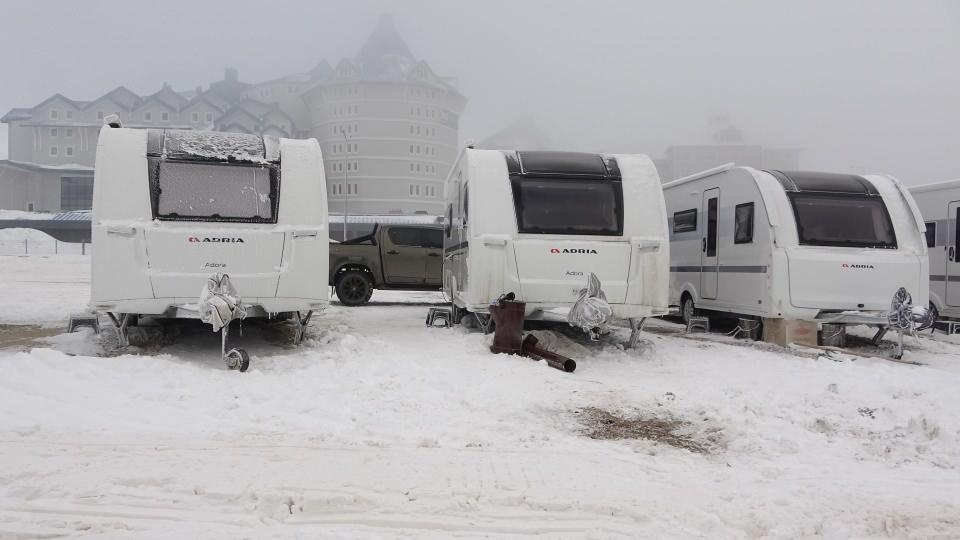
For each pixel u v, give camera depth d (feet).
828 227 34.94
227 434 17.03
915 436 18.10
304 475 14.11
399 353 28.58
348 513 12.44
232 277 28.14
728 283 38.75
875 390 22.95
